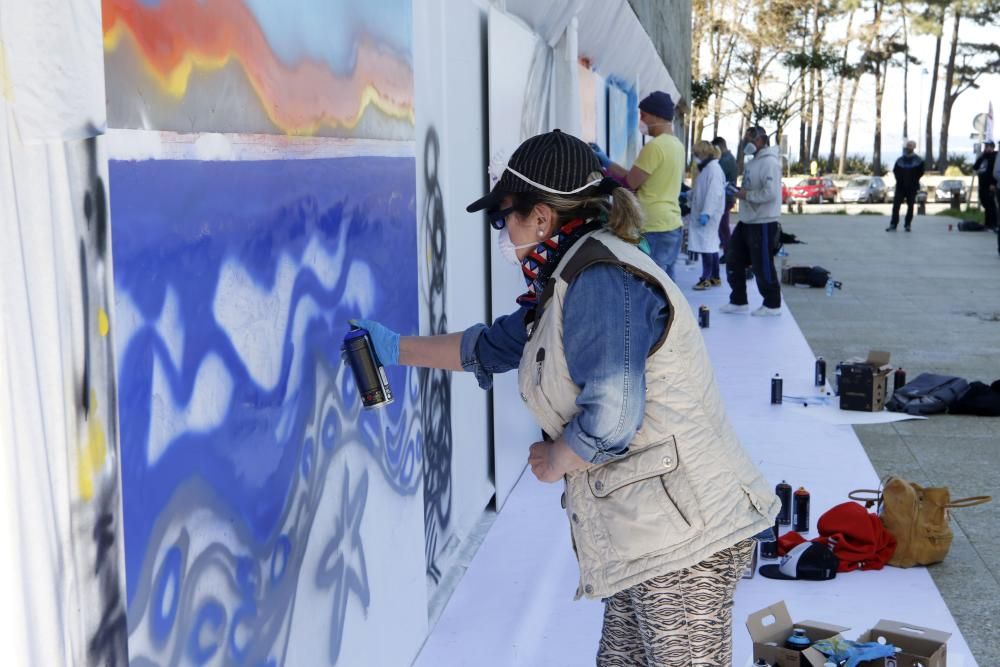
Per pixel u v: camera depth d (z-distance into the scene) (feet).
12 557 4.65
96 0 5.21
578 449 7.39
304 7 8.30
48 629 4.92
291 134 8.09
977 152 104.32
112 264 5.54
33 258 4.85
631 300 7.39
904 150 78.54
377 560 10.45
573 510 8.01
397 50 10.84
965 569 15.05
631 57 39.70
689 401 7.70
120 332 5.74
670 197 28.12
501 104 16.88
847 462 20.25
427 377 13.48
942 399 23.71
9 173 4.64
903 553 15.05
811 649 10.94
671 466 7.60
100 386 5.43
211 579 6.93
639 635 8.70
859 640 11.54
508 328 8.87
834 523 15.43
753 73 194.08
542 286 7.94
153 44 6.04
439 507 14.21
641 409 7.35
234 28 7.07
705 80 163.63
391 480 10.90
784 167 163.94
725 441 7.93
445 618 13.01
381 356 9.23
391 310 10.78
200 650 6.81
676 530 7.61
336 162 9.09
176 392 6.39
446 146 14.06
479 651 12.16
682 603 7.78
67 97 5.00
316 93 8.61
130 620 5.95
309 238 8.49
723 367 29.25
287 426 8.13
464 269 15.57
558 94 23.40
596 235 7.72
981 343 32.89
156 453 6.16
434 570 13.78
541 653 12.55
